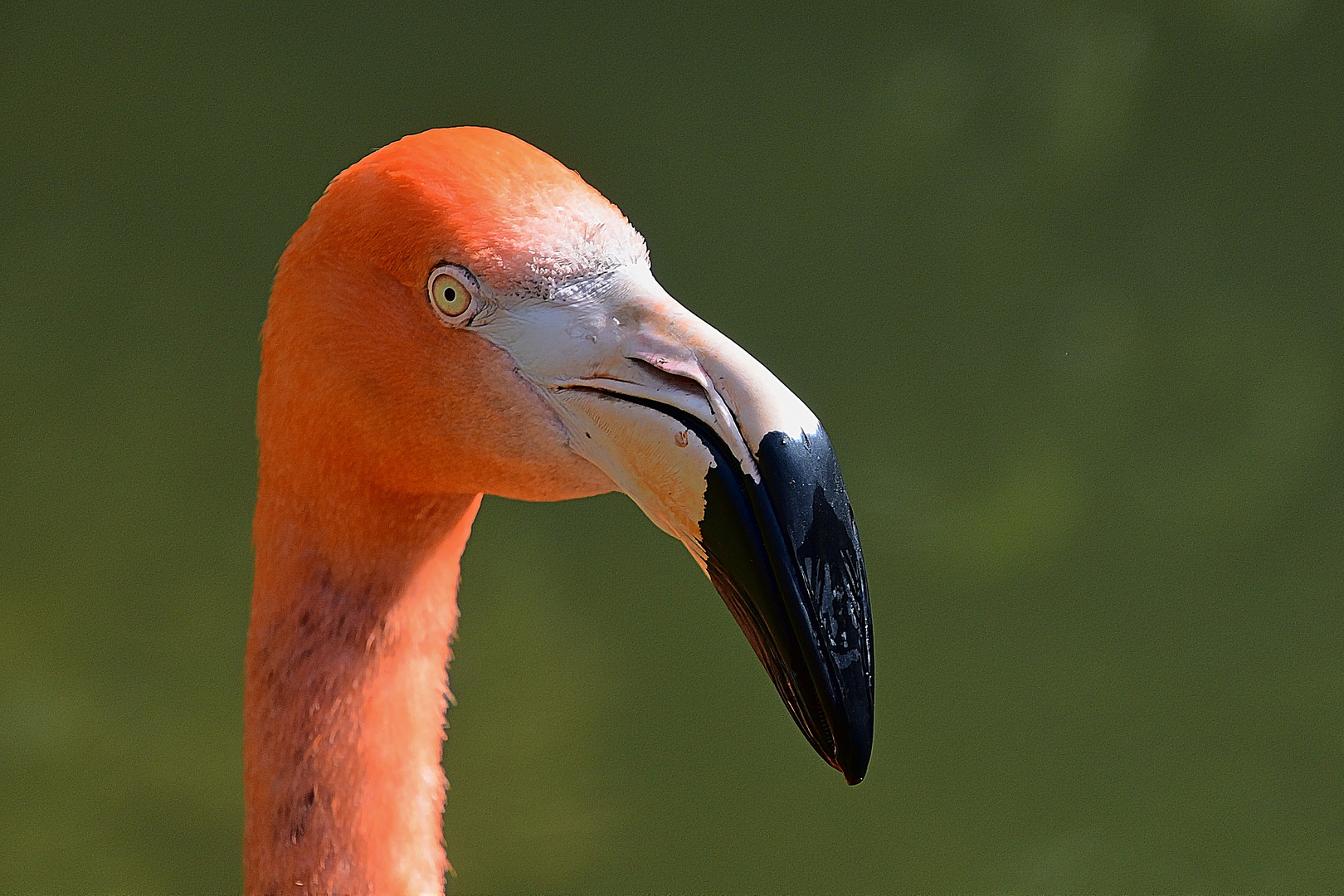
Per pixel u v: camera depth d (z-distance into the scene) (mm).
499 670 9305
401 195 3418
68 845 8461
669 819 8742
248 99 11883
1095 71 12039
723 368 3320
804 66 11938
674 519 3357
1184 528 10219
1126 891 8492
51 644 9523
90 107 11977
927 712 9352
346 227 3482
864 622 3295
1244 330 11008
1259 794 9031
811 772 9016
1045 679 9547
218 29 12297
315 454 3611
